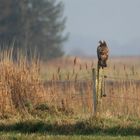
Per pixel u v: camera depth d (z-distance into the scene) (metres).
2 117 68.31
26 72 72.50
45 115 68.69
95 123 62.59
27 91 71.81
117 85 73.94
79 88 73.00
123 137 58.06
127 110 71.81
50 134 60.75
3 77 71.50
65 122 63.44
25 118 66.69
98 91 65.81
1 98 69.62
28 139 57.41
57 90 72.69
